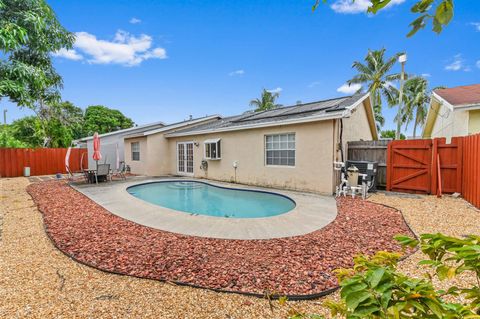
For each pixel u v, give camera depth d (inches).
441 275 41.7
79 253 153.7
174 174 615.8
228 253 152.9
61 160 699.4
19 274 128.7
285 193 350.6
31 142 896.3
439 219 211.5
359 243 167.0
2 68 247.4
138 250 158.2
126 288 115.7
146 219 227.6
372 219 218.7
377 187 358.9
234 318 95.0
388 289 35.5
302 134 361.7
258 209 314.2
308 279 121.3
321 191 343.3
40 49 287.4
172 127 619.5
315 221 216.4
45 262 143.0
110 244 168.4
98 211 256.4
